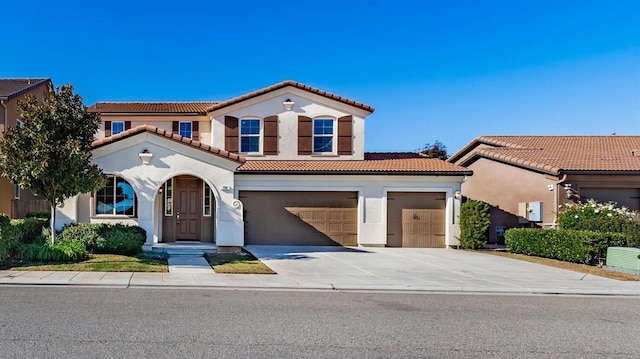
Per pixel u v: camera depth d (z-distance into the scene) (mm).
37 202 24953
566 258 15586
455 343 6305
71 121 12789
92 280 10336
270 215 19625
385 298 9531
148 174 16016
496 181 23422
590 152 23109
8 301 8258
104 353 5477
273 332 6617
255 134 20875
